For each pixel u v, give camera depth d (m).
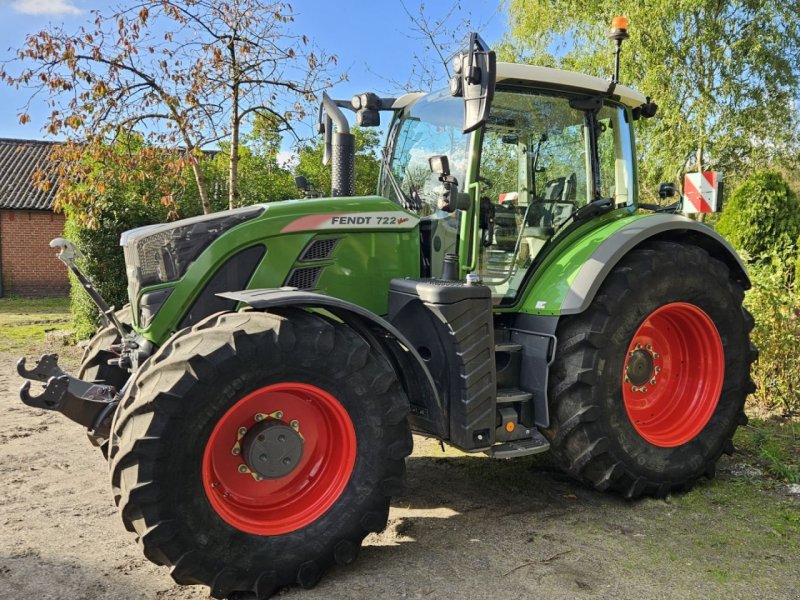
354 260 3.49
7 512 3.57
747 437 4.80
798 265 6.46
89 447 4.70
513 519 3.55
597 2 13.19
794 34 12.44
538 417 3.62
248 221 3.30
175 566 2.61
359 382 2.92
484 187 3.71
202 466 2.66
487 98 2.97
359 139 9.53
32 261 18.94
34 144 21.14
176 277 3.23
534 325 3.71
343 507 2.92
